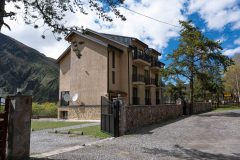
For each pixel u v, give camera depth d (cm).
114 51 2930
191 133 1325
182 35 2969
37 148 995
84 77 2895
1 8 748
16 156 749
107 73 2736
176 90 3262
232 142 1061
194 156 827
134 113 1545
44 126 1883
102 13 952
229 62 2908
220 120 1995
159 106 2062
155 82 3916
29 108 798
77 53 1064
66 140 1202
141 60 3241
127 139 1177
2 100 748
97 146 1009
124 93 2945
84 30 947
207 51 2883
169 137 1210
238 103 6281
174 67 3011
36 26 905
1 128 732
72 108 2927
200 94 4347
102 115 1517
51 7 902
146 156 830
